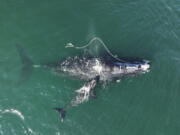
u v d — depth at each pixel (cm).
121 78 2919
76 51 3023
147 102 2848
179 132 2767
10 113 2766
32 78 2883
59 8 3281
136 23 3200
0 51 3003
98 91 2866
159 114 2816
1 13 3222
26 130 2706
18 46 3012
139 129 2759
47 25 3170
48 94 2834
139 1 3325
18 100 2811
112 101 2836
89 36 3116
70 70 2916
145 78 2931
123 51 3039
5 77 2892
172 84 2923
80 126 2741
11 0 3300
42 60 2962
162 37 3142
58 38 3095
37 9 3266
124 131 2747
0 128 2711
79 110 2791
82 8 3281
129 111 2809
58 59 2975
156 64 2997
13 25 3155
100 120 2770
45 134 2697
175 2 3362
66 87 2864
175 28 3219
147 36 3134
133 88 2889
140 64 2920
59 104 2803
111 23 3195
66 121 2747
